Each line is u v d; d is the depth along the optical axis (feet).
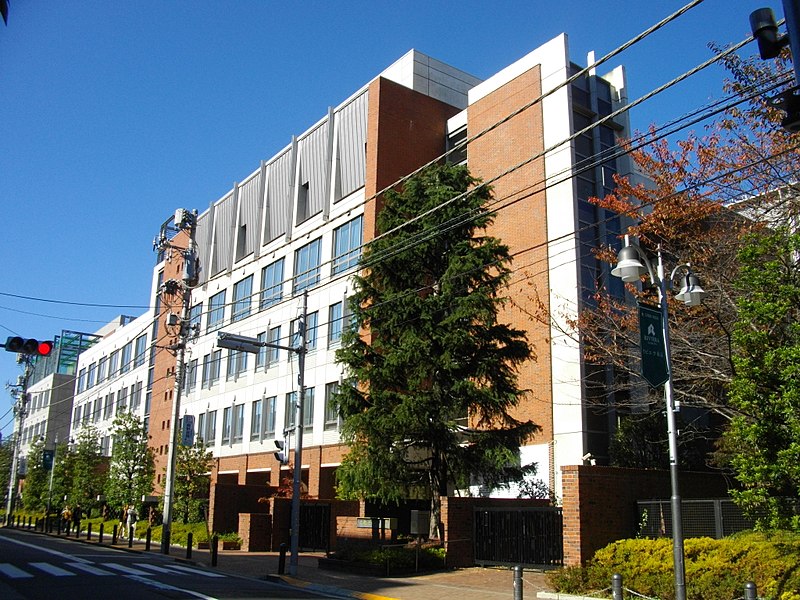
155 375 187.73
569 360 87.97
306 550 93.40
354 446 73.82
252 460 137.08
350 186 124.26
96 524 151.02
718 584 40.55
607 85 104.78
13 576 53.72
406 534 93.86
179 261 185.26
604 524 54.44
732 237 61.82
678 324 63.10
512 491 90.38
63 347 307.37
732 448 58.18
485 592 51.08
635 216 65.46
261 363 141.69
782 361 39.06
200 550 94.73
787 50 53.93
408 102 121.80
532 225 97.25
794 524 37.58
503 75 108.27
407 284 78.02
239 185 161.38
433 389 72.49
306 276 131.95
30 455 211.41
